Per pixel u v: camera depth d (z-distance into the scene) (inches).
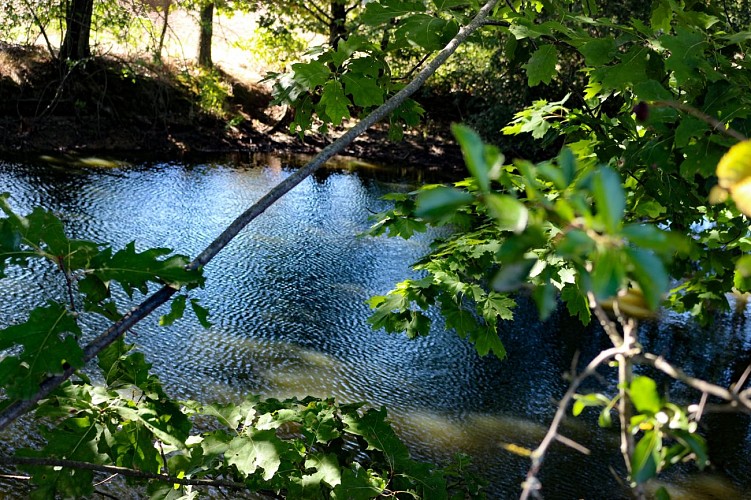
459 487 138.7
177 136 893.2
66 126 826.8
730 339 499.2
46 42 861.2
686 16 117.5
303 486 115.5
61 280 455.2
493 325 148.3
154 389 114.6
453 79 1019.3
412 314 150.7
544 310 31.8
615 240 29.5
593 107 162.1
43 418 305.4
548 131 169.6
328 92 114.8
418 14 121.2
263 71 1073.5
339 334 454.0
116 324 78.2
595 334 490.3
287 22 1012.5
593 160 152.6
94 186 687.1
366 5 122.1
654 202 152.6
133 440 106.0
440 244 167.0
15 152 766.5
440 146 999.0
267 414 124.4
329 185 810.2
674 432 38.2
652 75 115.9
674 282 366.3
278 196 84.5
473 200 31.4
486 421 374.3
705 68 102.3
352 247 610.2
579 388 419.8
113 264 80.4
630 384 39.0
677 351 473.4
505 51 138.2
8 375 72.9
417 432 357.7
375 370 415.8
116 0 885.2
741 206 30.9
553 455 348.2
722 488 337.7
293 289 513.0
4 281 443.8
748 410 36.8
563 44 128.1
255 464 114.3
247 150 920.9
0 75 810.2
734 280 172.9
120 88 877.2
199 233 597.9
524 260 30.6
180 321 437.1
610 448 359.3
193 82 938.1
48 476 101.7
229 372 391.5
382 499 118.0
